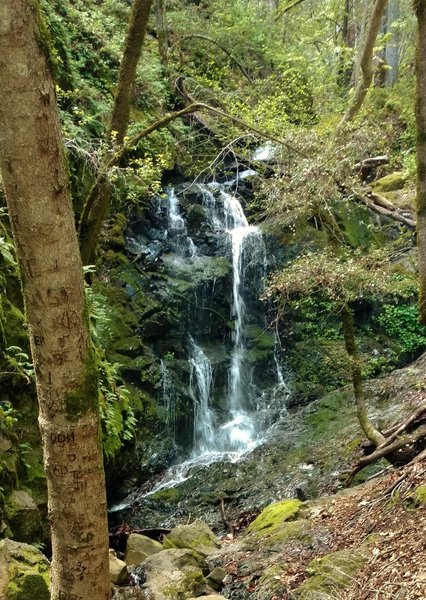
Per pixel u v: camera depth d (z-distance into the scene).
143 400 8.73
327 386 10.36
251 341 10.79
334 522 4.88
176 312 9.84
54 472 2.18
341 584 3.71
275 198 6.47
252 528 5.67
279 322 10.99
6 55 1.83
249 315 11.06
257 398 10.41
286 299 7.19
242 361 10.48
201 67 14.62
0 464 4.78
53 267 2.01
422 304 4.74
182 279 10.31
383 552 3.86
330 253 6.32
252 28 16.30
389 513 4.43
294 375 10.60
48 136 1.93
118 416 7.27
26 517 4.72
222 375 10.15
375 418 8.13
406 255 9.79
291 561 4.41
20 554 3.51
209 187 11.80
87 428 2.16
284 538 4.90
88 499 2.21
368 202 7.05
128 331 9.01
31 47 1.86
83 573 2.25
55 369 2.10
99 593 2.29
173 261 10.62
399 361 10.53
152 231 10.66
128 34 6.95
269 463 8.30
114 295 9.12
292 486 7.39
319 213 6.14
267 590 4.06
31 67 1.87
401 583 3.38
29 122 1.89
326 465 7.59
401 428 6.03
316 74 15.49
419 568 3.43
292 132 6.31
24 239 2.00
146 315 9.39
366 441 6.76
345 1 17.48
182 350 9.81
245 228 11.48
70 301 2.06
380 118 12.91
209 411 9.82
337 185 5.91
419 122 4.55
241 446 9.31
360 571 3.77
